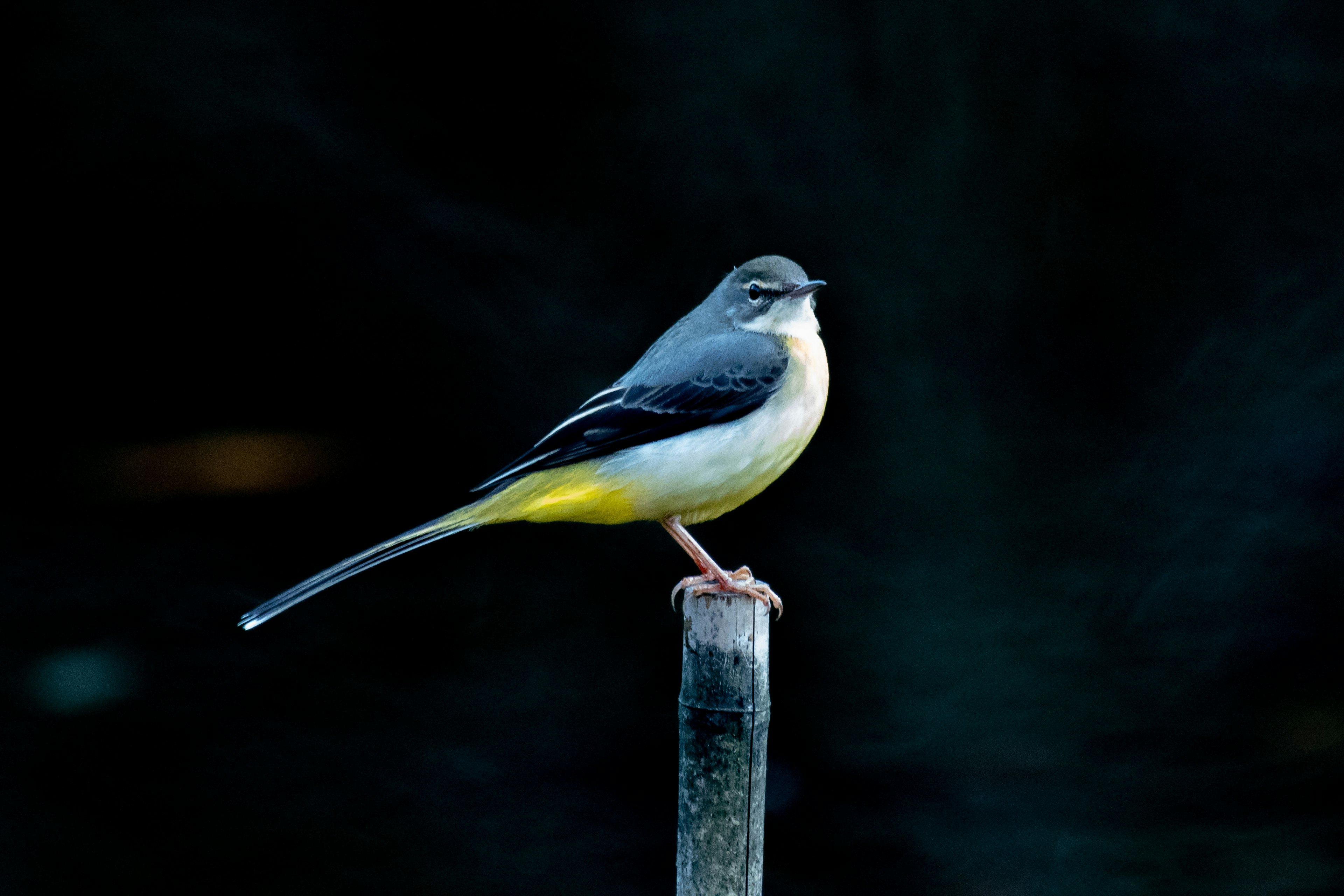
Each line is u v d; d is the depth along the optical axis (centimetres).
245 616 805
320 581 813
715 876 682
